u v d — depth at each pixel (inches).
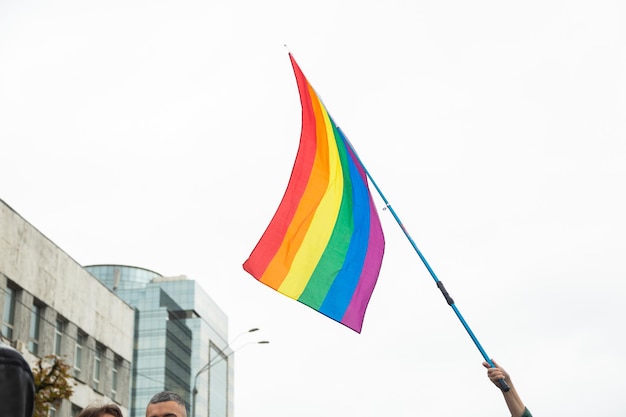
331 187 415.8
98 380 1876.2
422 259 393.4
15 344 1535.4
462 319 369.7
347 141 429.1
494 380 305.9
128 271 4190.5
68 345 1731.1
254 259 392.5
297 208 405.1
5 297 1526.8
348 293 401.4
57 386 1263.5
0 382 95.5
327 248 404.5
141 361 3831.2
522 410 301.0
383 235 423.8
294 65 429.1
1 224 1518.2
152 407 252.7
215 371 4441.4
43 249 1663.4
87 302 1836.9
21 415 95.4
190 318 4205.2
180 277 4291.3
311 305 392.5
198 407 4045.3
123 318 2012.8
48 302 1665.8
